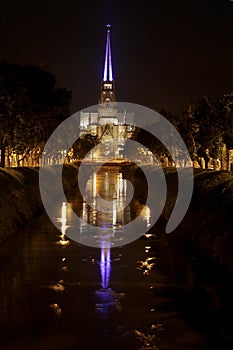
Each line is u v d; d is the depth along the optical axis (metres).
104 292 18.91
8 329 15.21
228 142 44.25
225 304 17.56
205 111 53.09
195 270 22.50
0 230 29.25
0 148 47.94
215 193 29.22
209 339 14.55
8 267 22.78
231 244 22.17
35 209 41.56
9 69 50.69
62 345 14.10
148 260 24.64
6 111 44.16
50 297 18.30
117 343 14.27
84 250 27.05
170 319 16.12
